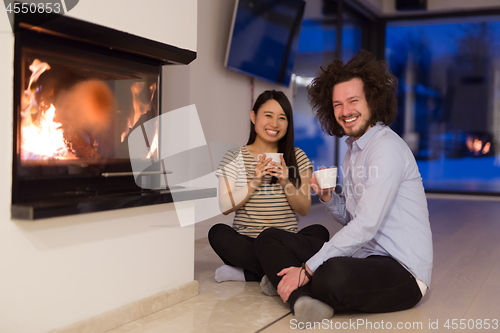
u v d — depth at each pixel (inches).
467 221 153.6
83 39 53.5
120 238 58.4
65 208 48.9
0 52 46.2
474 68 240.5
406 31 251.4
